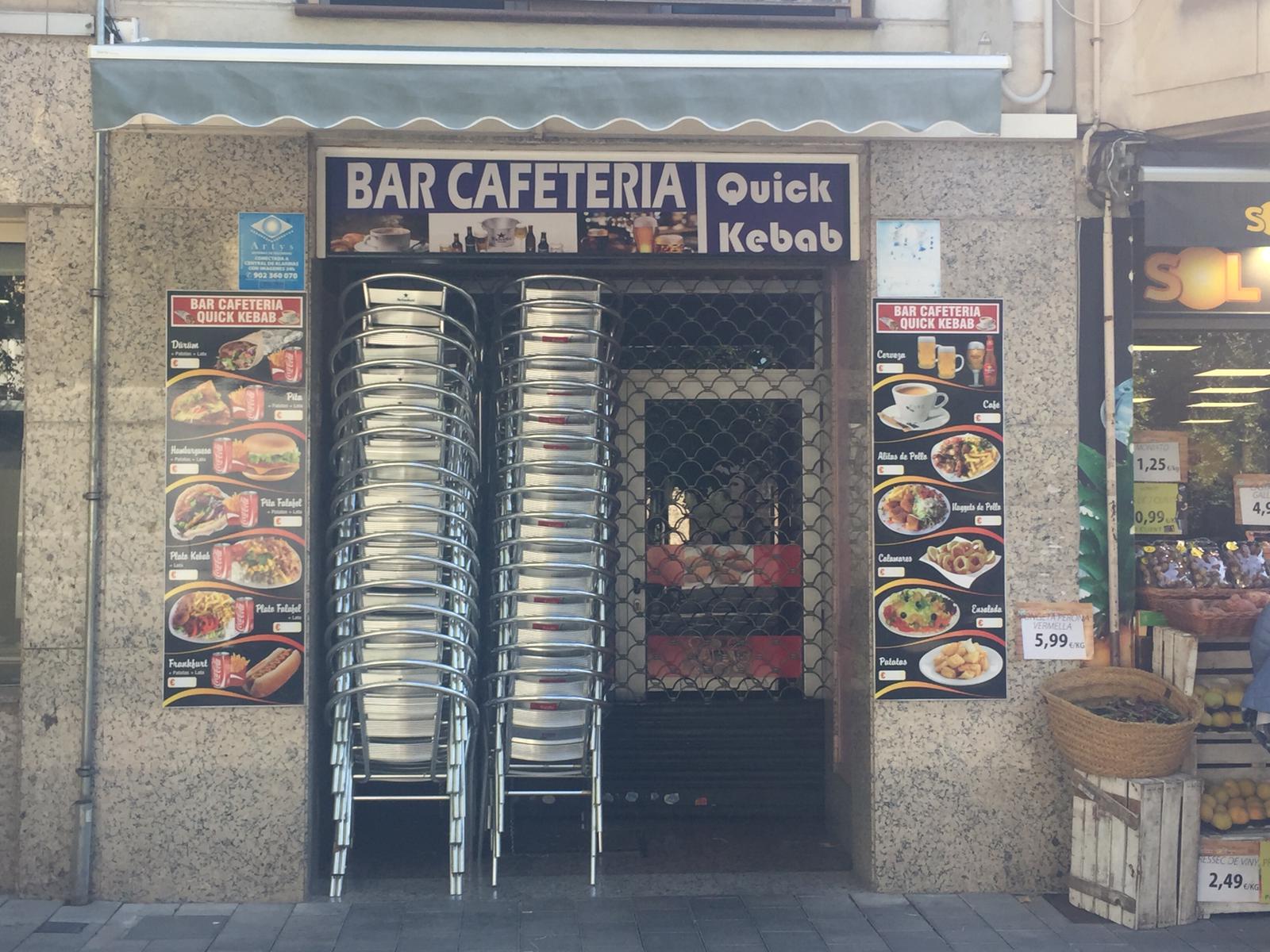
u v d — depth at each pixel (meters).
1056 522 5.38
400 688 5.18
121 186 5.11
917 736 5.31
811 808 6.23
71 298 5.11
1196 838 4.94
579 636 5.38
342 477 5.33
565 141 5.36
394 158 5.34
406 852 5.89
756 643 6.26
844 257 5.48
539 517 5.40
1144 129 5.46
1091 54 5.47
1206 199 5.34
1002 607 5.34
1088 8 5.48
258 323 5.13
